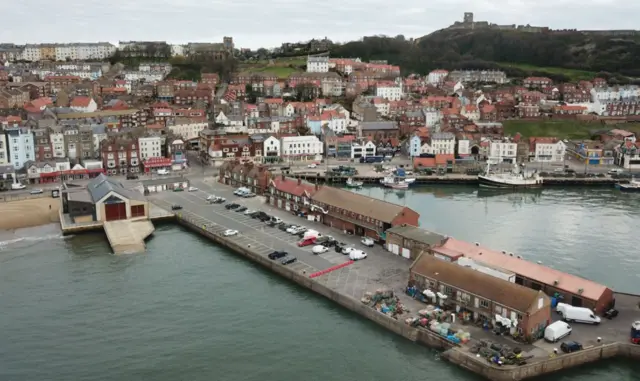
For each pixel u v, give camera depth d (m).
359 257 117.25
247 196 175.12
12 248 132.00
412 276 100.62
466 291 90.94
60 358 84.62
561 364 79.62
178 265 121.25
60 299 104.06
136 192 164.75
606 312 91.50
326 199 144.00
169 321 95.62
